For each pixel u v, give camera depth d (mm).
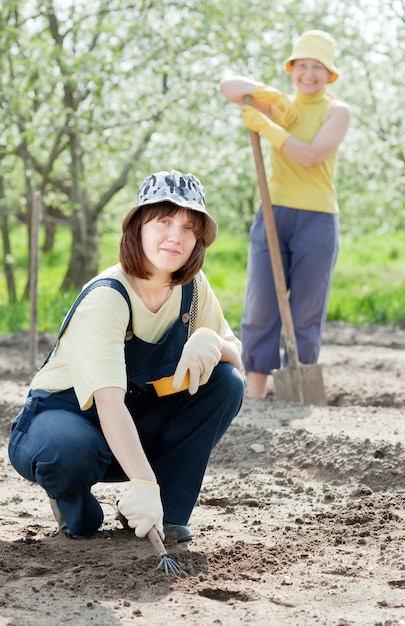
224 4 13344
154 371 3611
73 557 3502
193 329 3688
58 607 2994
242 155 15375
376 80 14656
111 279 3457
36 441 3492
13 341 10477
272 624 2889
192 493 3740
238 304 15211
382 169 15094
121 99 13125
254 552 3574
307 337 6887
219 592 3166
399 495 4477
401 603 3088
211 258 23078
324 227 6734
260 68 13812
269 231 6633
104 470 3551
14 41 13273
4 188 17453
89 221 15180
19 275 21984
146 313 3475
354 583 3270
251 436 5418
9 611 2941
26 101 12992
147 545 3641
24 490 4660
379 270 21797
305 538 3801
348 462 4895
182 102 13680
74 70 12828
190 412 3701
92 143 14172
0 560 3424
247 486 4699
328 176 6793
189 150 14859
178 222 3400
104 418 3279
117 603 3031
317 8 14008
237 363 3729
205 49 13398
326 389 7676
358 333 11625
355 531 3881
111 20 13578
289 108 6699
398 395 7391
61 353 3588
